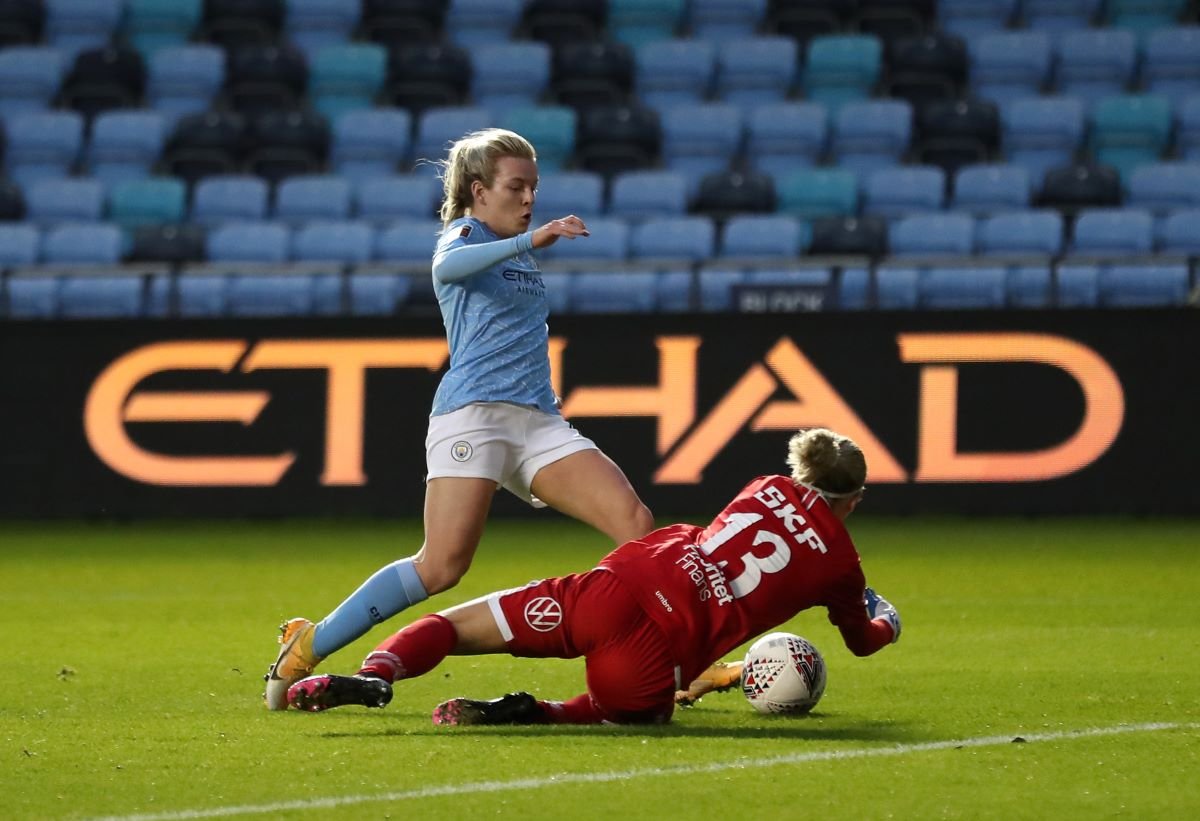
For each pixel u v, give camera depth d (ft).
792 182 205.67
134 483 169.99
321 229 198.70
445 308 68.13
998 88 225.35
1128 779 53.01
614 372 164.66
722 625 62.80
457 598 117.70
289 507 168.04
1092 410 158.61
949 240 189.37
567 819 47.32
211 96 234.58
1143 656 87.10
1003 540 148.66
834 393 161.58
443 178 71.77
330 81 233.55
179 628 102.17
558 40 239.91
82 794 50.88
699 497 162.61
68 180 215.51
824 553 63.57
